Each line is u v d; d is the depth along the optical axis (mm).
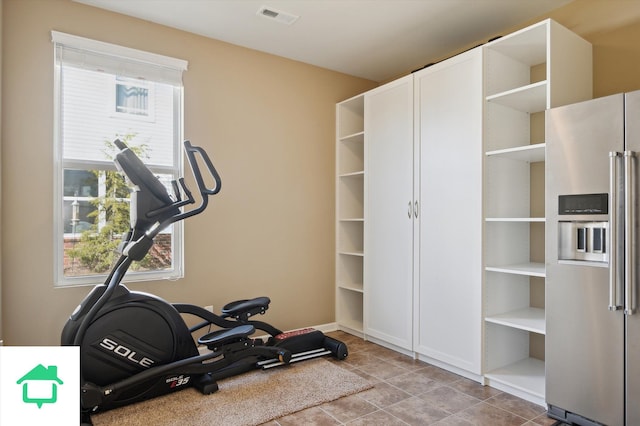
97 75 2924
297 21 3104
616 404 2039
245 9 2922
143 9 2918
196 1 2814
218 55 3430
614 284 2008
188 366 2529
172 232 3252
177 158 3254
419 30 3246
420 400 2521
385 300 3549
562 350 2252
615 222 2010
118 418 2258
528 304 3061
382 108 3590
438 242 3059
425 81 3182
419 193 3223
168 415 2293
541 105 2875
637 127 1979
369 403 2482
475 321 2779
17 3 2611
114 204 2990
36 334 2676
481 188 2744
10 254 2594
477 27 3191
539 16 3010
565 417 2240
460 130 2904
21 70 2623
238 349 2773
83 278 2873
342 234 4172
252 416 2285
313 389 2646
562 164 2266
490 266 2762
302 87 3934
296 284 3893
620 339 2029
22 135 2629
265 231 3689
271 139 3727
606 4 2660
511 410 2389
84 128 2877
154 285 3117
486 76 2764
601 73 2688
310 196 3994
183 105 3256
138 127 3090
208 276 3367
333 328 4133
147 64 3080
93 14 2875
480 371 2734
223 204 3453
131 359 2406
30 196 2656
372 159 3695
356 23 3135
